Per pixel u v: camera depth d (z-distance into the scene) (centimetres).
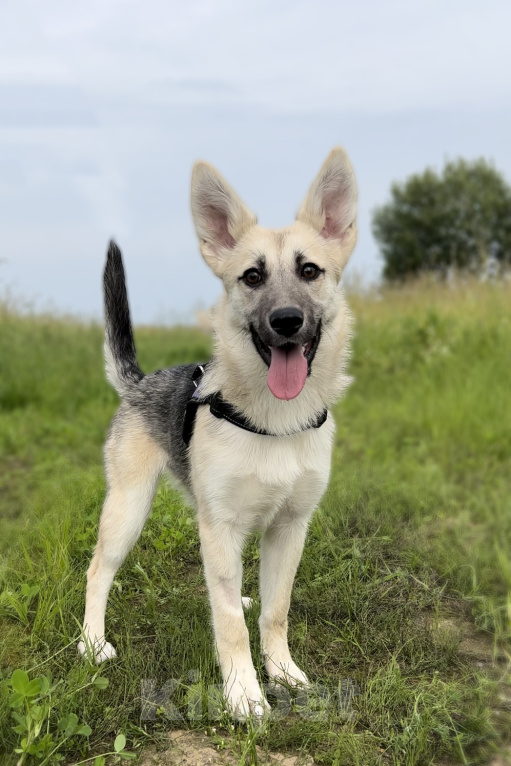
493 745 107
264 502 115
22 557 143
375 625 129
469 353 313
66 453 224
